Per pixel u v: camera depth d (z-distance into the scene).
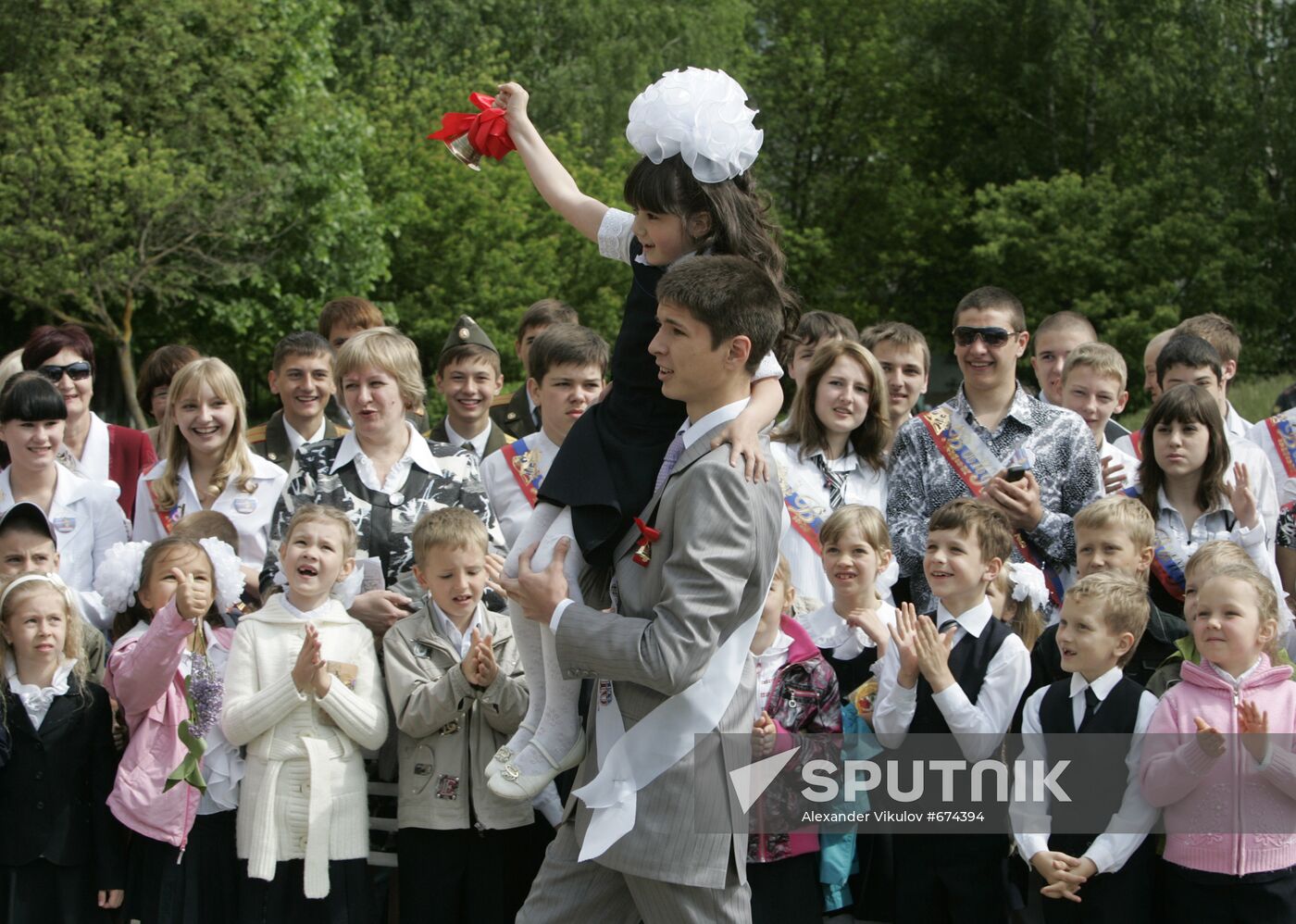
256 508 5.21
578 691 3.39
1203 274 25.38
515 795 3.30
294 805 4.30
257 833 4.27
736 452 3.04
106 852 4.40
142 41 22.19
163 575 4.51
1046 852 4.01
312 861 4.22
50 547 4.79
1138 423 19.81
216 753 4.43
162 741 4.43
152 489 5.26
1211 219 26.17
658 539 3.07
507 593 3.15
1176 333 6.39
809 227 32.69
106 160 20.77
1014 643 4.32
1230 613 4.01
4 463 5.73
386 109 27.31
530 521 3.24
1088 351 5.74
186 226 21.98
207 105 22.66
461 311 25.38
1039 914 4.36
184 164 21.62
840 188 32.81
